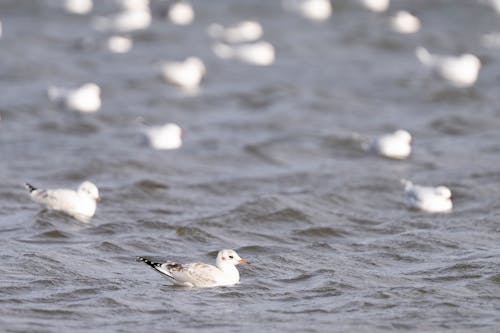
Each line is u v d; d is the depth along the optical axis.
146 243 23.69
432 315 19.14
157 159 32.41
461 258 22.77
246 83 44.94
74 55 49.06
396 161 33.09
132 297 19.67
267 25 57.91
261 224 26.02
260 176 31.03
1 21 55.75
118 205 27.33
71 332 17.88
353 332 18.20
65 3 58.81
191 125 38.03
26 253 22.08
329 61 49.78
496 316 19.14
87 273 21.17
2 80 43.88
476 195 28.88
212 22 58.66
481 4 62.50
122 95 42.28
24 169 31.08
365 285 20.84
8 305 19.16
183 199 28.33
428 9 62.06
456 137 36.47
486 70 48.97
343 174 31.25
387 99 42.41
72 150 33.66
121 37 53.53
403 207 27.95
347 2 62.34
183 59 49.75
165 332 17.97
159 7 61.34
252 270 21.66
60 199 25.41
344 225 25.88
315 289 20.53
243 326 18.34
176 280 20.33
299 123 38.31
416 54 52.00
